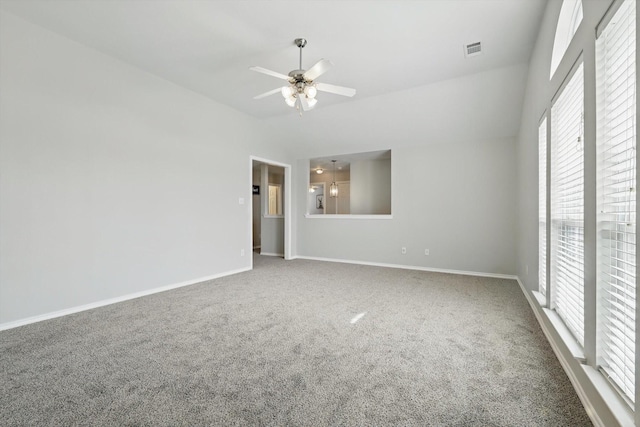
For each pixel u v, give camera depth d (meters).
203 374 1.88
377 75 3.77
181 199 4.15
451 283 4.31
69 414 1.51
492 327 2.65
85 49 3.12
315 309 3.14
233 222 4.99
